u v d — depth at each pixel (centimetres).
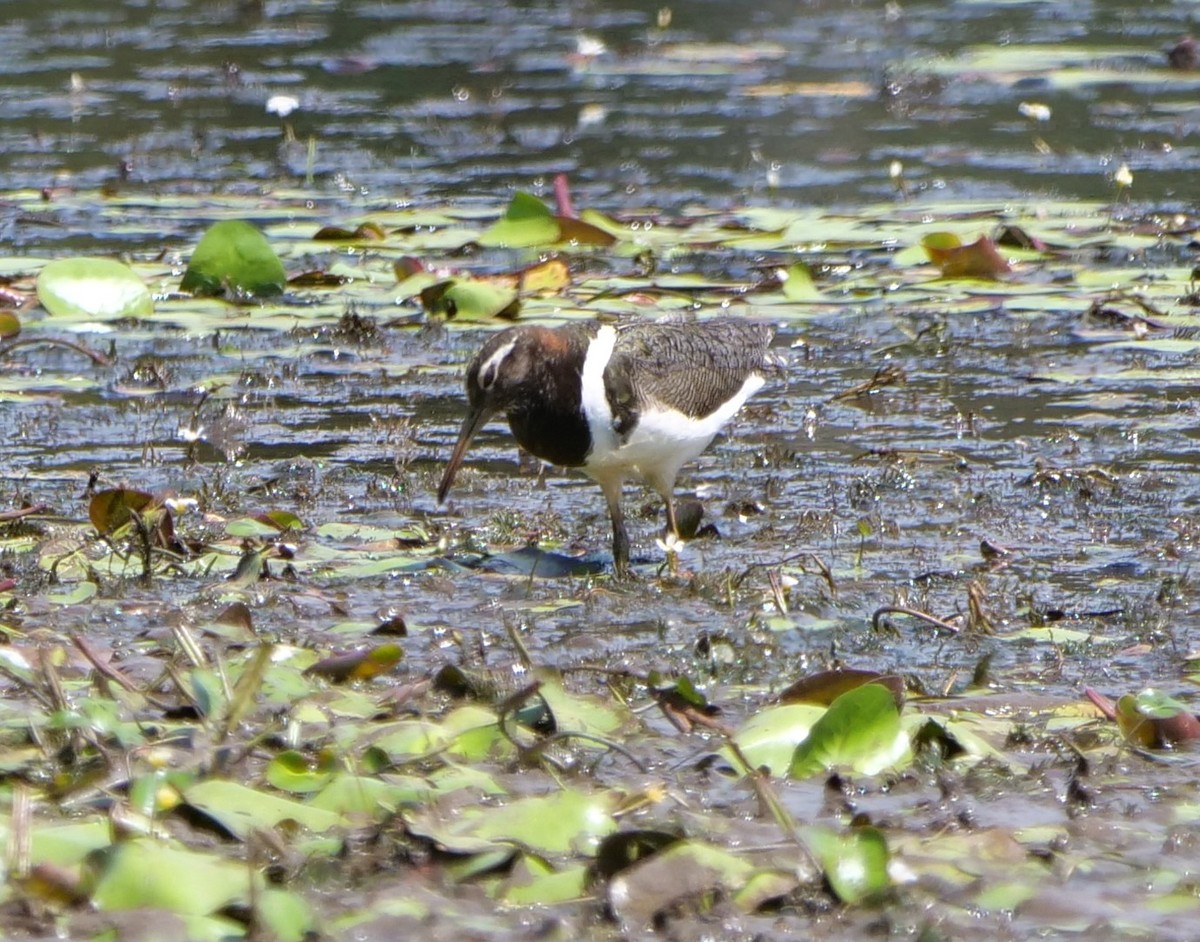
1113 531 1266
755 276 1947
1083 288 1878
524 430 1227
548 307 1811
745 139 2614
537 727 889
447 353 1716
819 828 759
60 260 1820
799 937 693
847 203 2248
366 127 2673
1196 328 1745
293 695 916
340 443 1481
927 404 1587
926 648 1041
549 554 1237
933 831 785
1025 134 2645
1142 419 1537
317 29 3378
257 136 2608
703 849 734
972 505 1324
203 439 1480
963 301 1853
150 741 838
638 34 3372
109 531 1197
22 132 2586
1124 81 2927
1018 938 692
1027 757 874
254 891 679
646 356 1224
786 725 870
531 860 739
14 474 1377
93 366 1670
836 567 1195
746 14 3581
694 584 1149
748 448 1479
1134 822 797
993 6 3631
